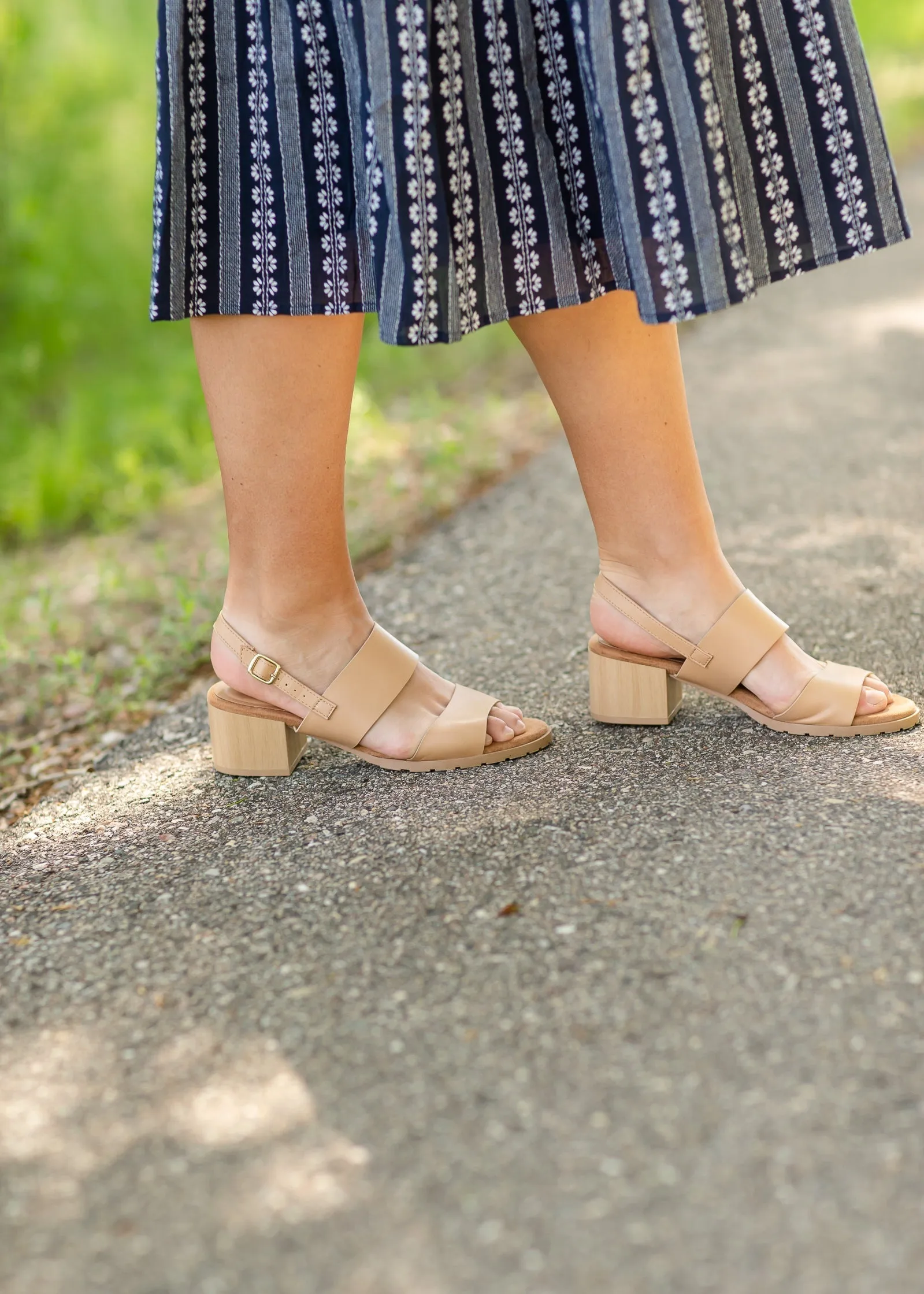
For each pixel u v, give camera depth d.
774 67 1.27
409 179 1.19
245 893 1.23
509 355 4.48
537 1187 0.83
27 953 1.17
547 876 1.19
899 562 2.05
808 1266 0.76
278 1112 0.92
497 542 2.44
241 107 1.27
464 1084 0.93
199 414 3.96
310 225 1.29
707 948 1.05
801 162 1.29
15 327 4.77
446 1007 1.02
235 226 1.29
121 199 5.38
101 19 5.56
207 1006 1.05
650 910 1.11
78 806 1.51
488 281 1.28
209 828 1.39
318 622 1.44
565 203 1.29
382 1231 0.81
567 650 1.84
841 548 2.15
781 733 1.47
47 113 5.23
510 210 1.27
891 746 1.41
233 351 1.32
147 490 3.35
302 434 1.35
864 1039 0.93
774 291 4.60
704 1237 0.78
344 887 1.21
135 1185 0.86
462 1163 0.86
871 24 11.16
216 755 1.53
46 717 2.04
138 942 1.16
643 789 1.35
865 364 3.49
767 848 1.19
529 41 1.24
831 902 1.09
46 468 3.39
